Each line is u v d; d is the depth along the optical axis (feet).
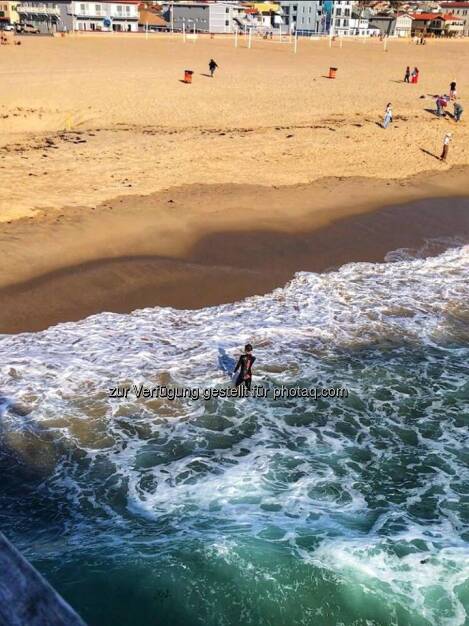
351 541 28.43
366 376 44.98
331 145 103.04
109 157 90.53
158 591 25.17
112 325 50.78
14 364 44.42
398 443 38.09
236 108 121.60
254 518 30.73
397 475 35.14
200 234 69.10
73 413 39.70
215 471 35.12
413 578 26.25
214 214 74.49
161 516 31.19
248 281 59.77
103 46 213.87
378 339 50.03
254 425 39.50
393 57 216.95
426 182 92.48
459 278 62.18
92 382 42.83
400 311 54.80
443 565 27.14
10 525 30.76
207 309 54.29
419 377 45.06
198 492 33.22
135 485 33.91
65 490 33.53
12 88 122.21
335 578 25.91
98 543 28.63
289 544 28.04
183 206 75.82
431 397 42.80
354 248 68.80
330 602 24.97
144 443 37.50
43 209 70.85
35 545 28.89
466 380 44.86
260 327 51.24
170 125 109.81
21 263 59.26
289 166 93.09
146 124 110.01
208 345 48.19
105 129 106.01
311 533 29.12
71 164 86.53
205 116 115.65
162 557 26.76
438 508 32.32
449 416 40.86
